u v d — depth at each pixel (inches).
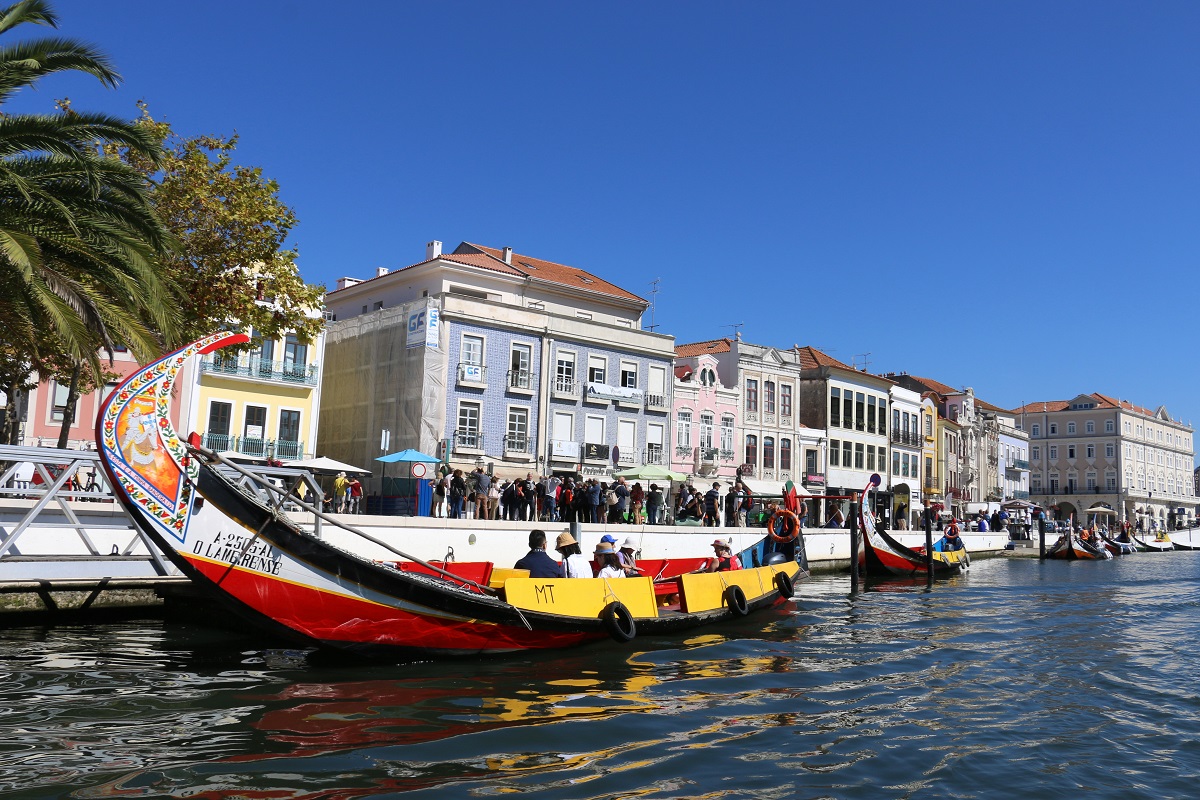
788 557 813.9
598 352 1615.4
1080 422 3981.3
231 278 764.0
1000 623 669.9
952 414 2773.1
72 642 466.9
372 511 1045.8
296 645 402.0
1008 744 312.0
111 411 350.3
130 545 581.6
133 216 538.9
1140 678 443.5
